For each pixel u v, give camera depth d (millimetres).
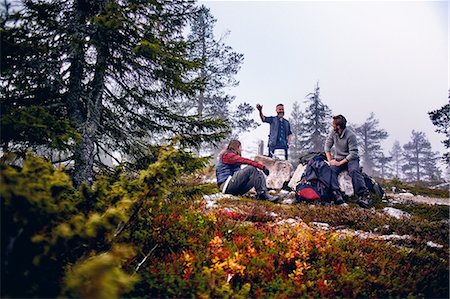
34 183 2355
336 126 9555
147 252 3975
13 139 4332
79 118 5652
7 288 2219
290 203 9062
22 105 5180
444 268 4125
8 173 2260
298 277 3773
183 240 4289
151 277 3340
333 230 5992
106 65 6113
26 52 4754
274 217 6922
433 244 5426
